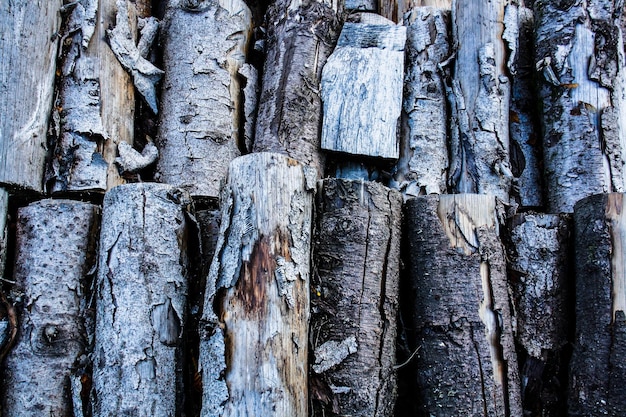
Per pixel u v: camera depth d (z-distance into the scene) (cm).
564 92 221
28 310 181
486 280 183
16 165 193
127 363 169
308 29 229
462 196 189
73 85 208
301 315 166
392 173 225
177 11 230
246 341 159
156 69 225
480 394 174
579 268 185
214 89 221
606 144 214
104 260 178
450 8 257
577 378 176
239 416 154
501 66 230
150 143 219
